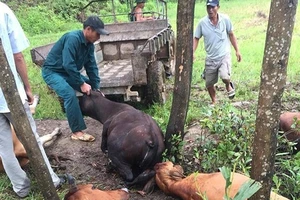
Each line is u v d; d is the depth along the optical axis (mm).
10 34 3527
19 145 4414
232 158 4090
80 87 5043
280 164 3959
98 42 8711
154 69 6398
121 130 4211
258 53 10891
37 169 2820
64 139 5461
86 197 3406
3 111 3580
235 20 17266
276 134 2506
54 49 5199
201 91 7836
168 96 7250
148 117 4453
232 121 4578
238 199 2309
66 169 4648
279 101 2432
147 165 4105
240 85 7879
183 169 4191
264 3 21641
